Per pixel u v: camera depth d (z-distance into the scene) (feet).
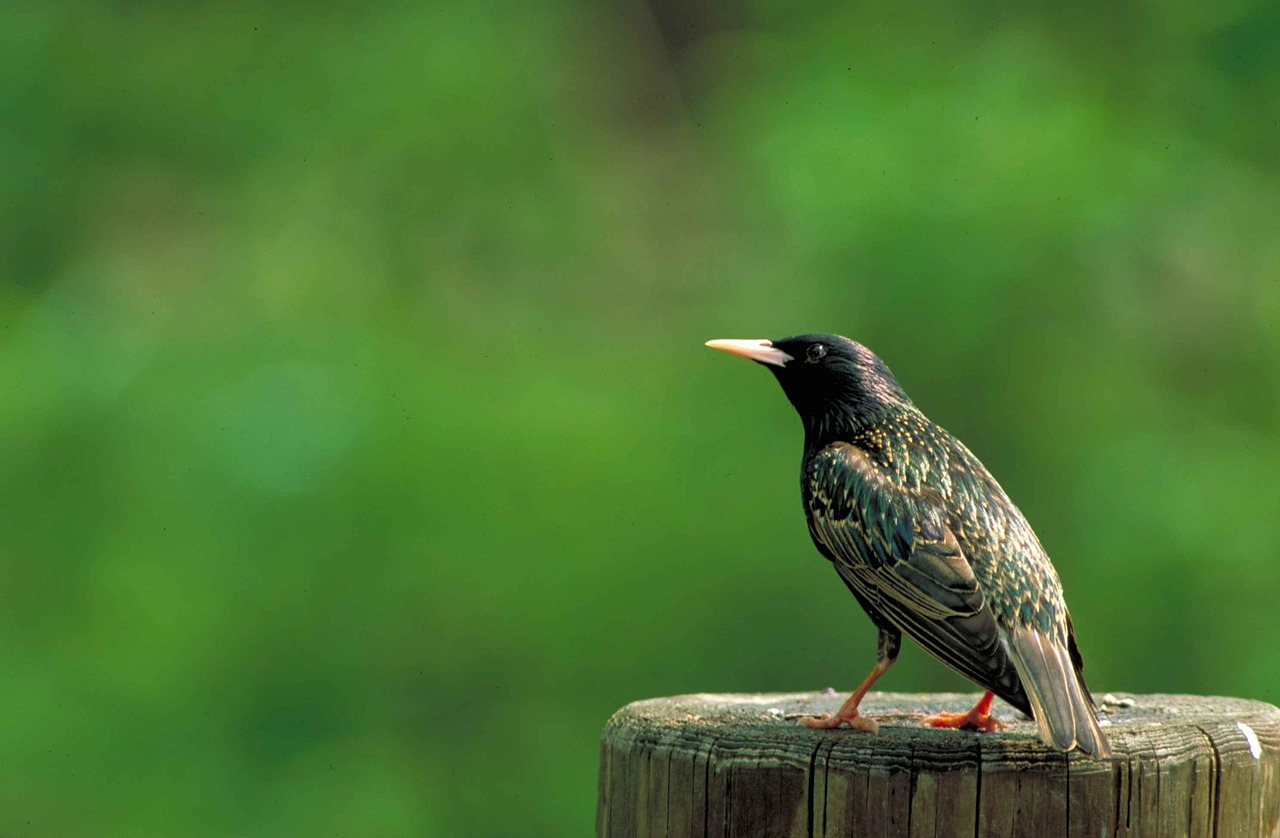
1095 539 45.78
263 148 55.93
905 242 44.88
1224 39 52.54
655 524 47.50
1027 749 17.58
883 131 46.98
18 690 44.65
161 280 54.19
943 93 48.16
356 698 46.37
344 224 54.39
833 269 46.16
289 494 46.14
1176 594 45.14
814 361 23.66
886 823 17.37
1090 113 47.80
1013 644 19.90
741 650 47.37
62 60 55.93
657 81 65.67
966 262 44.55
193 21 57.21
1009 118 46.98
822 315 46.50
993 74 48.83
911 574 20.67
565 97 59.57
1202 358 48.62
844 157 46.91
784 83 54.03
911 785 17.37
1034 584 20.40
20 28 56.13
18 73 55.83
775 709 21.35
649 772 18.33
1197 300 48.26
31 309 51.37
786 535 48.32
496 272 54.75
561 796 46.62
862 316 45.98
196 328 50.62
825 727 19.45
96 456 47.14
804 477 23.03
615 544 46.96
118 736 45.06
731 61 60.08
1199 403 48.42
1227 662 44.88
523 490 47.06
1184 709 20.42
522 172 55.21
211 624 45.34
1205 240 48.67
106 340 49.55
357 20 56.59
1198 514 45.34
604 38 65.21
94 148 56.18
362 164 55.01
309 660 46.19
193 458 46.88
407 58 54.75
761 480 48.96
